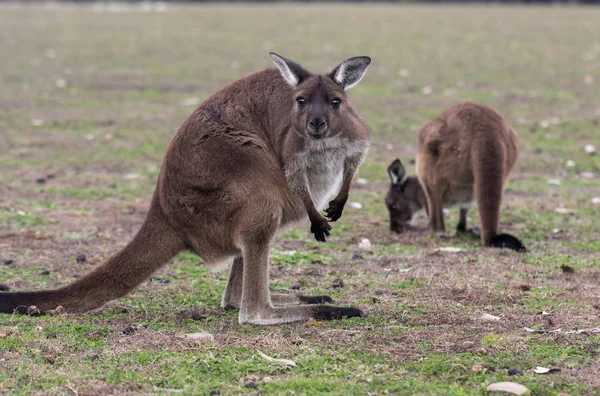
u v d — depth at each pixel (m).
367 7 46.41
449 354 6.22
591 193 13.09
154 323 7.08
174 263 9.30
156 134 16.91
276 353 6.26
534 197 12.84
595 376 5.81
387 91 21.25
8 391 5.59
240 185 6.97
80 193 12.77
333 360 6.14
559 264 9.07
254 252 7.00
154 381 5.78
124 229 10.86
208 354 6.21
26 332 6.66
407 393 5.56
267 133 7.30
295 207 7.30
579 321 7.00
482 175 9.81
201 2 54.06
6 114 18.50
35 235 10.34
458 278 8.42
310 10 42.72
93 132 16.98
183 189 7.07
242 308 7.05
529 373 5.89
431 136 10.48
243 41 29.78
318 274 8.80
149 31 32.84
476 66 24.92
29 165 14.49
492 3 52.31
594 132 17.19
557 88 21.72
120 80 22.69
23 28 33.53
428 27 34.44
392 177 11.10
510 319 7.09
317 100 7.06
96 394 5.57
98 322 7.07
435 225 10.79
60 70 24.12
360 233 10.94
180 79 22.88
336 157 7.36
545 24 35.09
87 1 56.00
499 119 10.25
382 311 7.34
